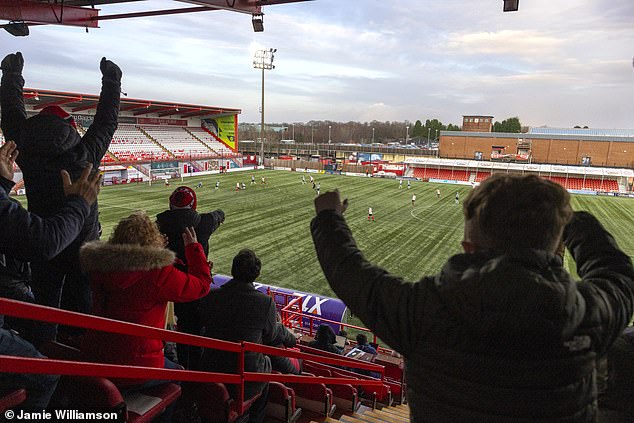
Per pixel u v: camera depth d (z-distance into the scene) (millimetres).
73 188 2195
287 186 49094
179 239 3660
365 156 88250
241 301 3340
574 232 1515
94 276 2453
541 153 69250
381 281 1306
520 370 1060
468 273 1103
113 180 47750
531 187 1156
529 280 1011
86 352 2520
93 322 1840
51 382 2066
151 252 2434
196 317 3951
